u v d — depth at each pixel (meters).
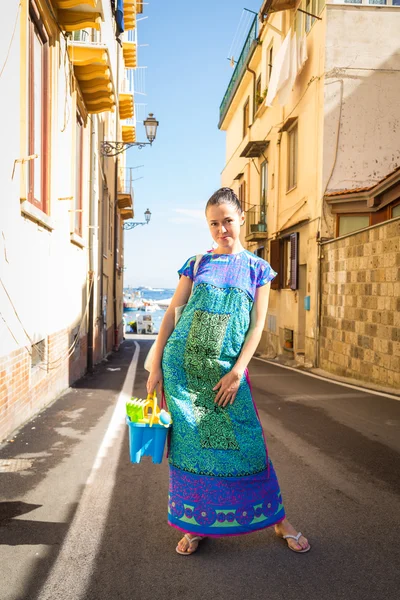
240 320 2.71
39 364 6.94
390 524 3.27
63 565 2.72
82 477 4.11
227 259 2.78
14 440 5.16
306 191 15.23
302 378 11.27
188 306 2.78
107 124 18.36
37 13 6.75
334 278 12.81
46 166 7.60
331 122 13.88
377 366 10.24
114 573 2.65
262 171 22.00
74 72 9.71
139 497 3.70
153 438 2.79
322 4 14.16
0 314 5.00
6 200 5.21
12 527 3.17
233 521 2.73
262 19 18.59
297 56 15.68
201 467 2.73
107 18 12.47
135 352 20.52
